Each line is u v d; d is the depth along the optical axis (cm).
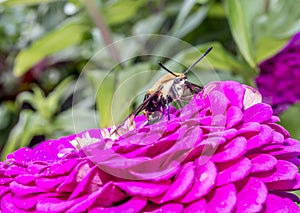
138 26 51
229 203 24
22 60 48
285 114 38
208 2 47
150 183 24
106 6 46
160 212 23
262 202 24
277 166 25
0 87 59
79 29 46
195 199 24
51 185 24
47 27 58
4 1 44
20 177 25
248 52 38
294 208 25
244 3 38
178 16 48
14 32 59
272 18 41
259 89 41
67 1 51
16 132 48
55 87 60
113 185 24
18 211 24
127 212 23
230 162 25
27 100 56
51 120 48
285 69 40
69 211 23
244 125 25
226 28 51
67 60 58
